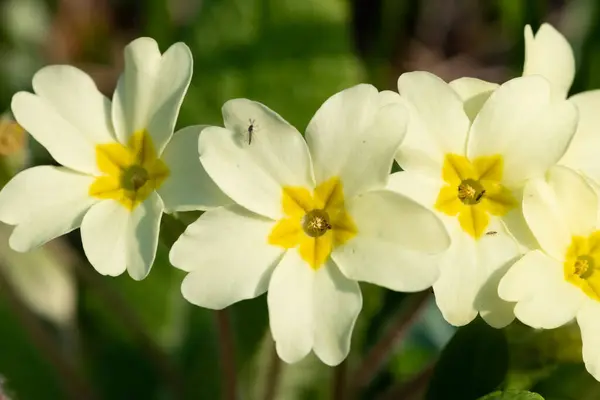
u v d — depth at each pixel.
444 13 0.42
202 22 0.35
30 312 0.33
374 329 0.33
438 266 0.27
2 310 0.34
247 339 0.33
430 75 0.28
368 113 0.28
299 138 0.28
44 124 0.29
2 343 0.34
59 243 0.32
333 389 0.30
